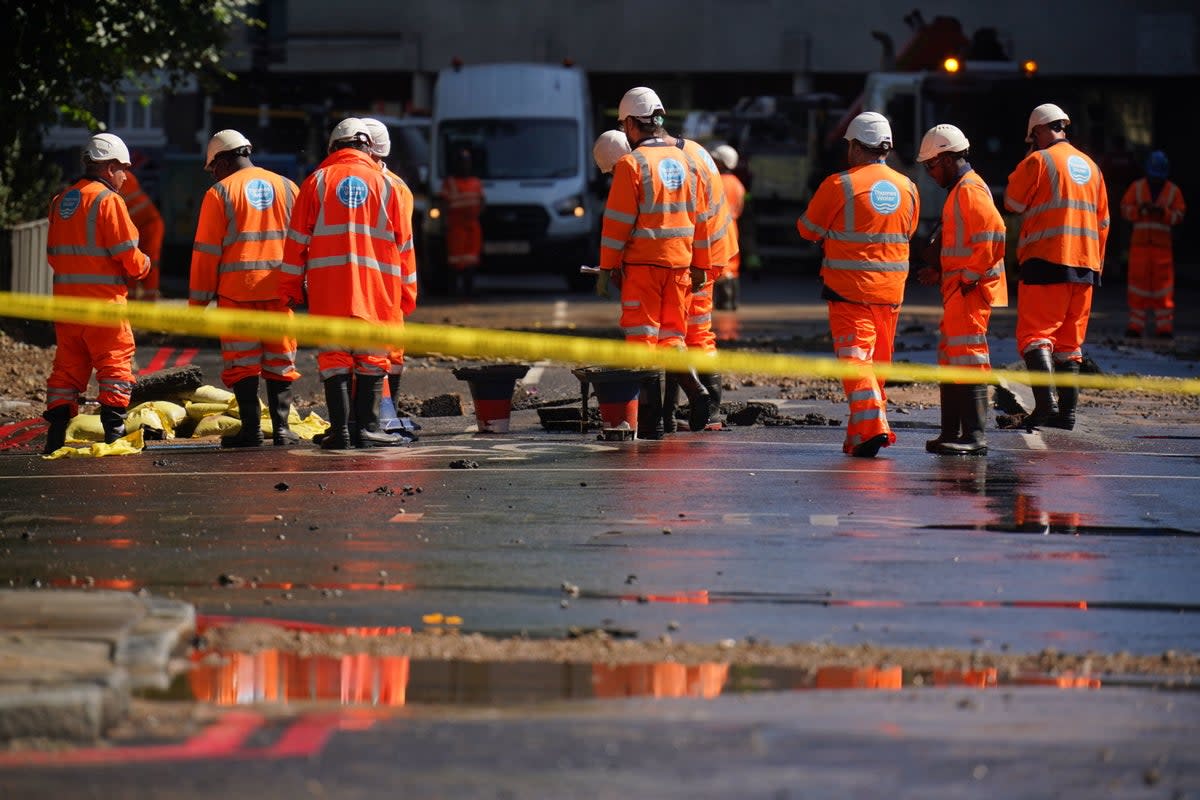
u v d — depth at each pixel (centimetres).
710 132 13988
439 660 2055
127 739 1723
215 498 3262
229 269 4025
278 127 12800
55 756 1666
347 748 1695
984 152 11212
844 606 2364
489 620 2273
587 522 2992
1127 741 1736
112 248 3916
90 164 3978
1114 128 13550
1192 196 15238
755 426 4419
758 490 3341
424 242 10938
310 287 3953
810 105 13800
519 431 4322
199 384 4406
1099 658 2084
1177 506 3181
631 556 2695
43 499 3253
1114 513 3102
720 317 8306
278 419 4119
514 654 2088
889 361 3894
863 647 2127
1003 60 11962
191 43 7212
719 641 2161
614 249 4056
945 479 3494
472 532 2900
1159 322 7238
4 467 3725
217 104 12825
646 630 2220
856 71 15125
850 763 1656
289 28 15238
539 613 2312
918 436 4200
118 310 3103
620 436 4103
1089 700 1892
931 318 8475
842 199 3809
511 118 10988
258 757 1666
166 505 3181
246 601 2380
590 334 7206
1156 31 14850
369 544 2795
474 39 15175
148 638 2033
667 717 1812
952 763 1659
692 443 4062
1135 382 3953
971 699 1891
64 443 3994
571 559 2672
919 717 1817
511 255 10894
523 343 3111
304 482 3462
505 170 10938
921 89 11288
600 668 2025
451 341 3114
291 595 2417
